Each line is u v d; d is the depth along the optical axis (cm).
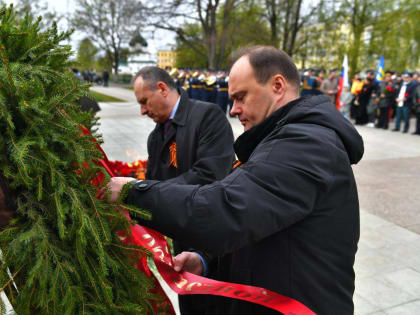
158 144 225
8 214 93
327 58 2289
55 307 89
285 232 101
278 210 91
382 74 1188
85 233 92
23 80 91
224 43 2612
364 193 501
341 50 2186
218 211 91
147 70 207
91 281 93
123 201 104
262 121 111
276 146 98
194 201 93
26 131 89
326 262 100
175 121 208
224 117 216
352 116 1316
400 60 2028
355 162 109
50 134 91
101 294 97
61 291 91
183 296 163
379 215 423
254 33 2555
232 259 117
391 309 255
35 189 91
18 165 84
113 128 966
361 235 369
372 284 284
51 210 92
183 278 123
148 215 96
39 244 87
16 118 90
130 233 104
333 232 100
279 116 109
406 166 657
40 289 87
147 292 108
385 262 317
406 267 309
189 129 207
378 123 1165
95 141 114
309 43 2462
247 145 116
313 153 95
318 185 94
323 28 2316
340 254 103
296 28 2352
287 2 2336
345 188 100
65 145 92
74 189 92
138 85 205
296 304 97
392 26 2059
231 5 2472
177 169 212
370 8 2111
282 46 2534
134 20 2417
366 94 1201
